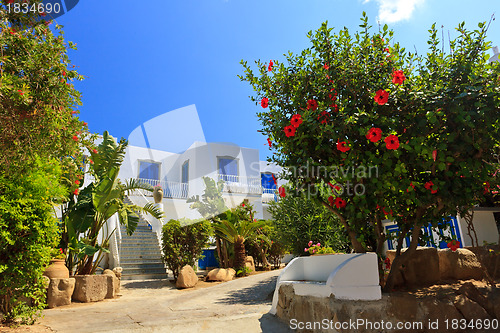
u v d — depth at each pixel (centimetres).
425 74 414
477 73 388
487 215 1107
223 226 1243
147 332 442
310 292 424
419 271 504
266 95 499
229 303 698
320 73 454
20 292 482
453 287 470
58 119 446
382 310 384
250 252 1571
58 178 553
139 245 1423
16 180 459
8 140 384
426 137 403
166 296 849
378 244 467
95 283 814
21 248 474
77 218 860
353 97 437
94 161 877
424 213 445
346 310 377
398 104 413
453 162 401
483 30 395
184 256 1170
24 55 419
